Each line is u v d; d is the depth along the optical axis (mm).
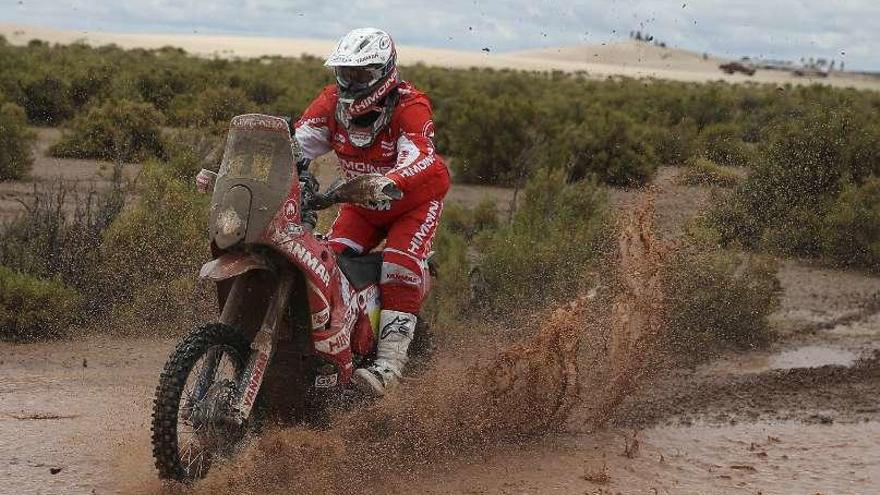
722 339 9945
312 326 5582
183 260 10352
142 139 23312
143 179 12664
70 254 10406
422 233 6398
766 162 16016
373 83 6113
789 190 15570
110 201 11367
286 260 5453
